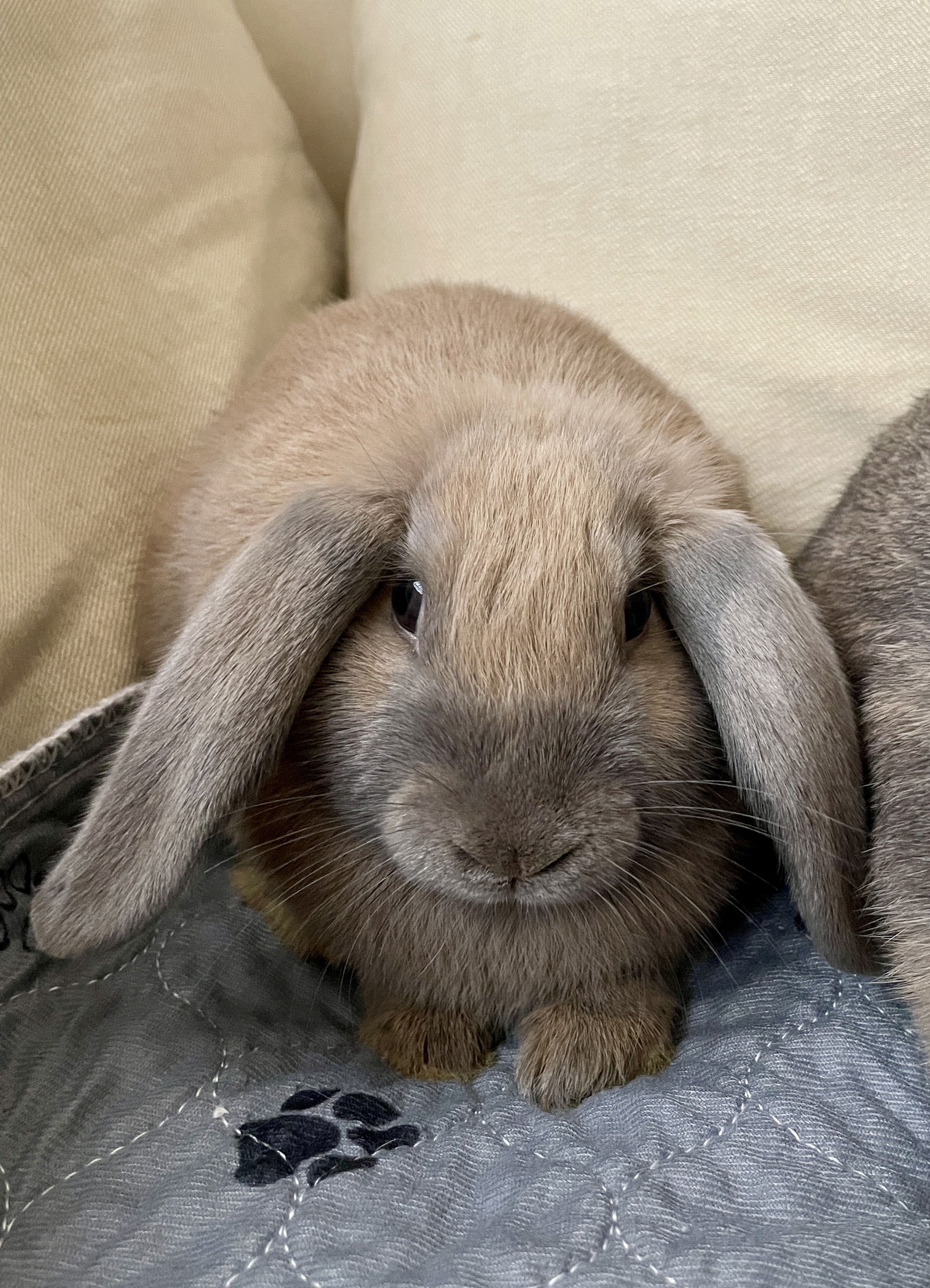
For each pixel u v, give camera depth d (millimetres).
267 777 280
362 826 283
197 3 417
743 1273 210
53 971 285
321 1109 266
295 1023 299
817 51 361
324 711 286
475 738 256
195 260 404
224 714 266
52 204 360
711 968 311
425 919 296
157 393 385
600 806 259
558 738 256
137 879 268
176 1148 252
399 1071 294
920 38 349
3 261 346
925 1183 233
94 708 313
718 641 278
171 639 332
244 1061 277
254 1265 223
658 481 296
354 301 400
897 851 265
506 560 265
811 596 306
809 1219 224
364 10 452
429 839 259
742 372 385
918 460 304
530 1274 216
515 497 274
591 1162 245
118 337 374
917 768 265
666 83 384
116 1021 280
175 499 363
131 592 365
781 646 271
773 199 375
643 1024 295
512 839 253
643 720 273
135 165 383
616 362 364
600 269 405
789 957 298
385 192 445
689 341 392
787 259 376
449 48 422
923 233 356
